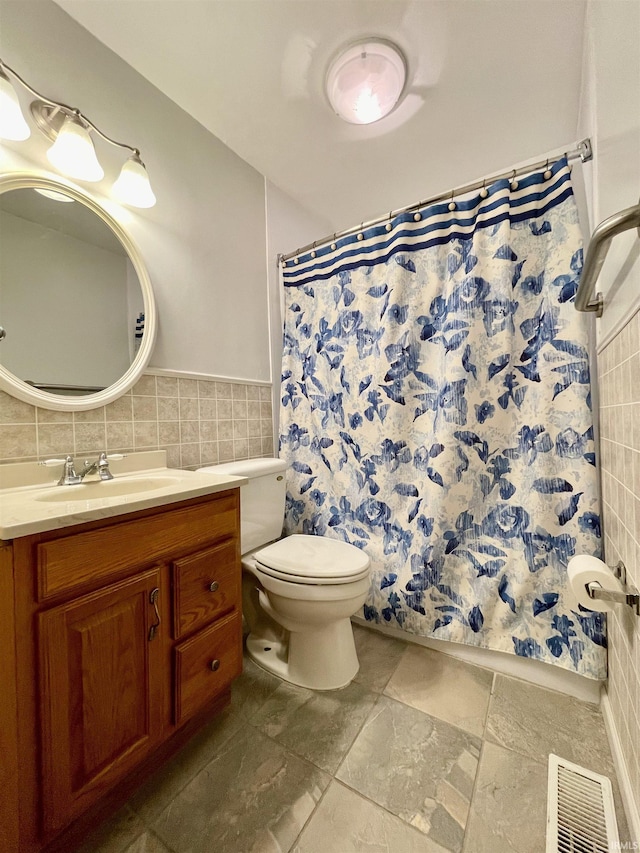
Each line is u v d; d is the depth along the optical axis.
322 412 1.69
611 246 0.85
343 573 1.16
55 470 1.04
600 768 0.92
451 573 1.36
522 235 1.24
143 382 1.29
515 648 1.24
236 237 1.68
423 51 1.19
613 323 0.87
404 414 1.45
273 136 1.55
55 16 1.06
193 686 0.95
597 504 1.12
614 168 0.81
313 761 0.96
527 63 1.23
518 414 1.26
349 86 1.25
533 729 1.05
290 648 1.29
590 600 0.83
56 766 0.68
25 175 0.99
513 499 1.26
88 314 1.14
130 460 1.22
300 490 1.73
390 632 1.53
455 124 1.48
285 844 0.77
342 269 1.63
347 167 1.76
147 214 1.31
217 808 0.84
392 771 0.93
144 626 0.84
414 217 1.42
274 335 1.88
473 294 1.28
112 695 0.78
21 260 1.01
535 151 1.64
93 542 0.75
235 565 1.10
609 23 0.82
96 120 1.16
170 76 1.28
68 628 0.71
